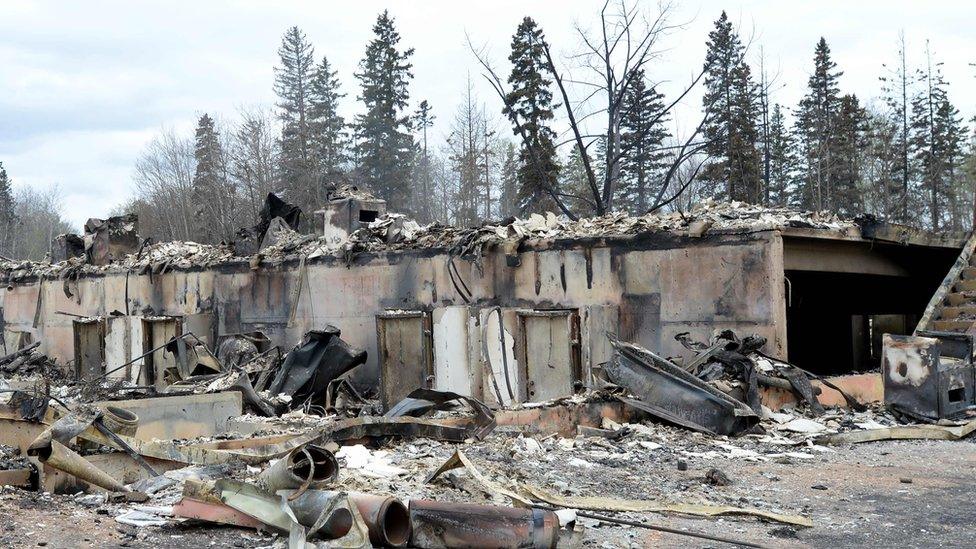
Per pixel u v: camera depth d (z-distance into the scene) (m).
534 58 38.91
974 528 7.10
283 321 22.77
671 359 14.66
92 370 25.98
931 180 51.44
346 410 17.33
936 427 12.20
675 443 11.43
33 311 30.91
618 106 37.88
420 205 56.69
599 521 7.09
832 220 16.75
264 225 26.39
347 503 5.86
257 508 6.32
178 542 6.15
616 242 16.59
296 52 58.72
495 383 17.02
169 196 56.56
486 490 7.31
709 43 43.19
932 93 52.38
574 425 12.20
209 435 12.36
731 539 6.64
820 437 11.69
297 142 53.72
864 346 24.66
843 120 48.25
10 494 7.59
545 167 39.25
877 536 6.84
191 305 25.17
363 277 21.05
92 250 29.31
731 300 15.08
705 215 16.17
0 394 13.45
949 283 18.22
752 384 13.20
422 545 5.86
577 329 17.02
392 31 49.53
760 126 46.28
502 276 18.36
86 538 6.16
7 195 79.56
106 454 8.56
